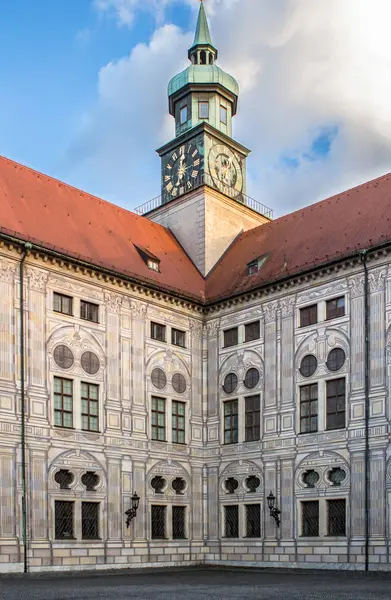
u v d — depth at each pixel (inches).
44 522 1400.1
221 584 1138.7
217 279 1893.5
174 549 1628.9
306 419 1565.0
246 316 1738.4
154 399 1675.7
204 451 1749.5
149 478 1615.4
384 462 1405.0
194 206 2038.6
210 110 2203.5
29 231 1537.9
